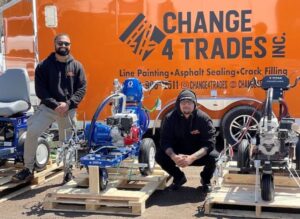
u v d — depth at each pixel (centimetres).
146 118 585
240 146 521
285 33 679
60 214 469
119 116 507
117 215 462
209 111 703
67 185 512
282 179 502
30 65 764
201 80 701
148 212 468
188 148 521
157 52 705
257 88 691
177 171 535
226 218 448
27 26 761
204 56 696
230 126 698
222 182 518
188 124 501
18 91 602
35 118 549
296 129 470
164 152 520
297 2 672
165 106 707
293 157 521
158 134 746
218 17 687
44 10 728
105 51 716
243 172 529
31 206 497
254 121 685
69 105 538
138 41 708
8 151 570
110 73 719
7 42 788
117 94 512
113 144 509
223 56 693
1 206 498
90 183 476
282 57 683
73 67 551
